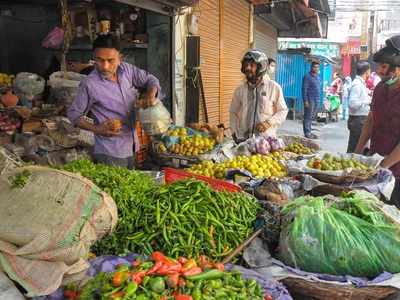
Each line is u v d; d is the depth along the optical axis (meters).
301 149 5.24
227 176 3.89
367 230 2.42
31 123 5.50
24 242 1.89
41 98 6.24
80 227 1.94
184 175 3.36
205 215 2.47
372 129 4.53
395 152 4.02
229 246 2.46
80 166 3.07
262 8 13.03
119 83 3.91
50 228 1.89
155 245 2.39
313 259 2.38
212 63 9.44
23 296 1.86
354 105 8.42
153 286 1.74
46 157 5.28
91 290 1.81
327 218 2.45
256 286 1.96
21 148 5.10
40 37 7.65
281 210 2.76
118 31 7.06
